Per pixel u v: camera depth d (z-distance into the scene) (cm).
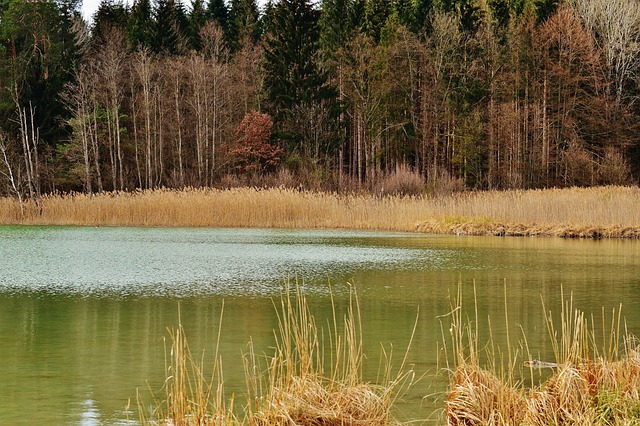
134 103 7225
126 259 2498
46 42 7112
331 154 6962
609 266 2402
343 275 2141
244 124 6788
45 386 1006
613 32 7100
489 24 7356
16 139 6297
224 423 783
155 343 1261
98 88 6762
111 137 6844
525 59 7006
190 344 1252
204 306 1612
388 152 7650
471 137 6812
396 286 1927
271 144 6912
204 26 8456
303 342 939
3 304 1633
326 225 4069
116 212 4144
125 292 1800
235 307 1598
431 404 914
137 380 1037
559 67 6888
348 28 7538
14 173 5694
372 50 7175
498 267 2359
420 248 2988
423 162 7044
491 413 775
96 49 7731
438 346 1227
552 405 776
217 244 3075
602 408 759
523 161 6812
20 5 7088
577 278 2105
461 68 7138
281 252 2777
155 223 4109
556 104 7088
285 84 6881
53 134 6638
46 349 1220
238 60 7788
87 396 959
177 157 7131
